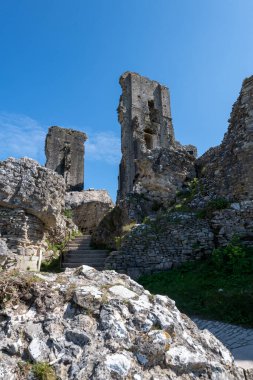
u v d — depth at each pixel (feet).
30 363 8.78
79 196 74.02
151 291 27.20
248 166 37.09
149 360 9.15
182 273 31.01
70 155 123.54
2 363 8.64
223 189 38.93
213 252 30.94
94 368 8.45
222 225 34.40
